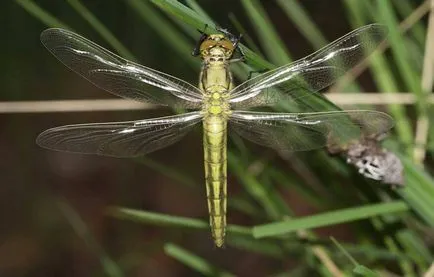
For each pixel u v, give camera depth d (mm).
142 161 562
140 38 797
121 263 688
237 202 563
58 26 537
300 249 556
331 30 741
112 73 542
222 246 542
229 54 548
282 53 539
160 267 780
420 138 541
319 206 555
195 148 808
